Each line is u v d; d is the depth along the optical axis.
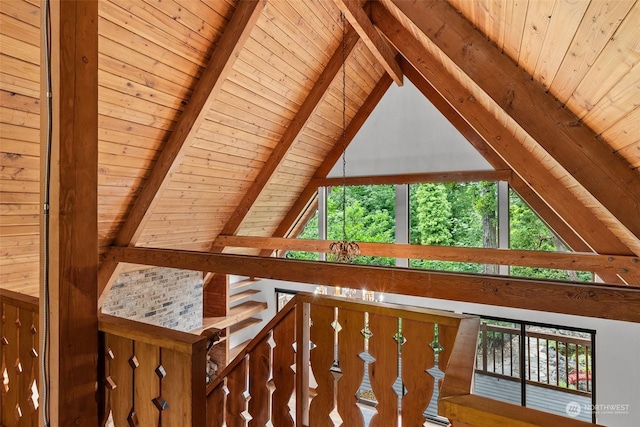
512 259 4.29
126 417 1.39
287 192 6.62
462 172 5.55
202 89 3.63
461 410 0.78
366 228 6.42
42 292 1.36
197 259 3.81
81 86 1.40
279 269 3.37
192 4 3.12
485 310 5.68
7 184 2.95
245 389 1.93
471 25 2.47
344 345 1.59
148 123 3.58
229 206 5.62
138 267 5.07
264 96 4.48
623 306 2.16
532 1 1.54
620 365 4.86
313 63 4.70
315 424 1.68
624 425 4.81
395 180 6.03
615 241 3.71
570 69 1.84
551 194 3.78
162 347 1.30
